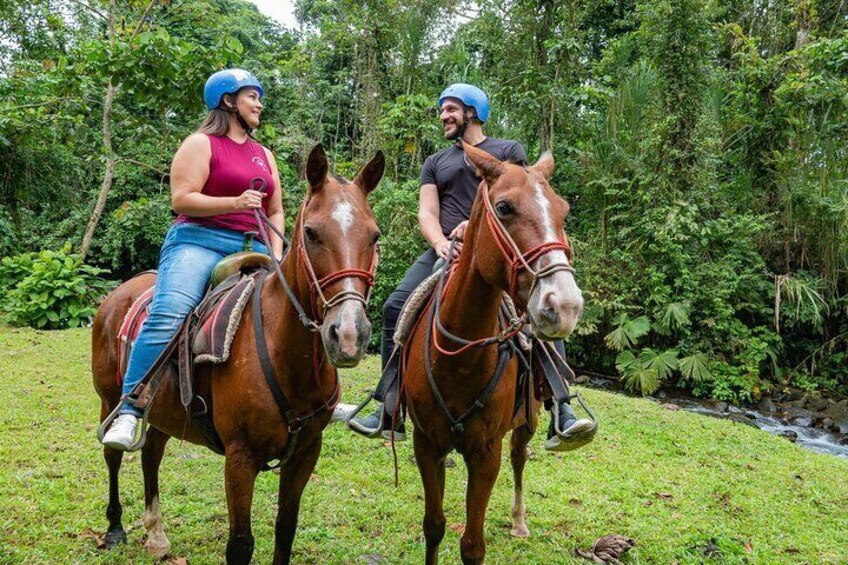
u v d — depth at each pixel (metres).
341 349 2.25
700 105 11.67
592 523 4.28
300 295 2.55
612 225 12.22
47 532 3.69
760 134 12.41
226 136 3.29
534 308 2.22
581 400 3.49
